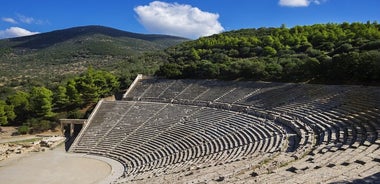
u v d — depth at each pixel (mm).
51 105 78375
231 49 105750
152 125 62094
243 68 73875
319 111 44188
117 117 68812
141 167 46156
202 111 62875
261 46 102812
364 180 17609
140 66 130750
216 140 47000
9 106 76812
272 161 27984
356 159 22828
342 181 17875
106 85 85250
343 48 75062
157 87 81188
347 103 42938
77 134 69188
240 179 22828
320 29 108625
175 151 48656
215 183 23109
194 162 39312
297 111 47844
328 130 36000
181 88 77312
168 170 37906
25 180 43938
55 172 47375
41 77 162375
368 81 52562
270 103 55875
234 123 51969
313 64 61062
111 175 45375
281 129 42875
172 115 64438
